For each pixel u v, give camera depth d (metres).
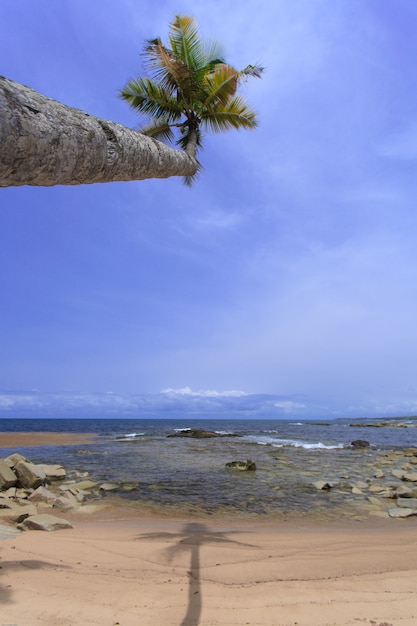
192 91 7.99
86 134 2.92
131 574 4.54
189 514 8.34
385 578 4.46
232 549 5.59
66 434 40.09
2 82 2.33
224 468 14.64
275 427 67.12
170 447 24.02
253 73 8.34
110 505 9.03
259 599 3.86
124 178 3.76
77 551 5.34
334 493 10.43
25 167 2.41
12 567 4.54
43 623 3.27
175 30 7.72
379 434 41.50
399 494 9.95
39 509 8.52
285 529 7.20
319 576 4.54
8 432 40.56
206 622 3.37
